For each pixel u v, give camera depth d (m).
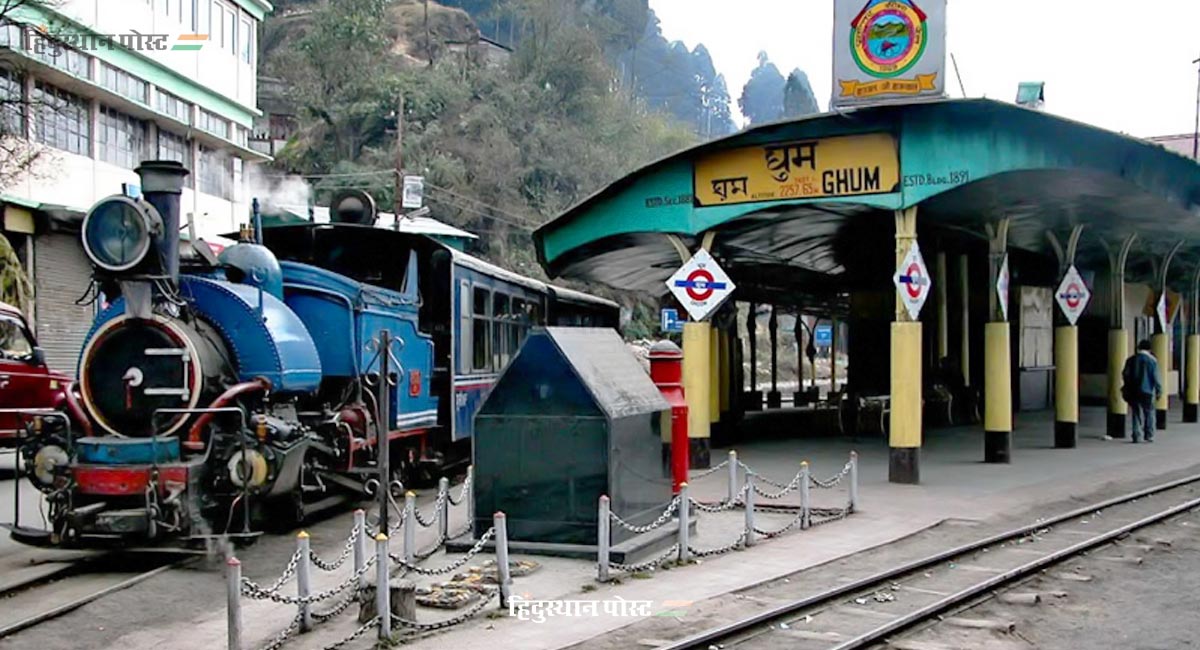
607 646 7.62
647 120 70.00
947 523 12.94
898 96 15.27
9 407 16.83
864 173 15.80
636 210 17.31
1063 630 8.30
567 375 10.77
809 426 26.69
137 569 10.16
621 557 10.08
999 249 18.58
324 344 13.33
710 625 8.20
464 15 77.81
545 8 65.19
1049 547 11.55
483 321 17.75
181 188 10.77
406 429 14.59
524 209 52.38
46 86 24.38
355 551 9.12
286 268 13.42
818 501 14.38
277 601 8.25
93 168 26.20
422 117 54.88
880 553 11.18
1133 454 20.11
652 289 27.89
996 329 18.45
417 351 15.25
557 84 61.09
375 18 59.44
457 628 8.09
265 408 11.17
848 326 27.17
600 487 10.60
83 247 10.35
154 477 10.00
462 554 10.92
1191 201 18.50
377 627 7.88
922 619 8.41
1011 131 14.87
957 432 24.17
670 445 12.31
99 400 10.55
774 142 16.33
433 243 15.67
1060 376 21.14
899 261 15.77
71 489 10.06
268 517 12.00
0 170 21.23
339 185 48.22
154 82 29.08
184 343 10.48
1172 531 12.53
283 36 65.56
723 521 13.02
